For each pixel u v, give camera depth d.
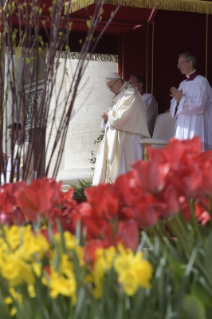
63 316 2.69
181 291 2.66
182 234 3.14
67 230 3.45
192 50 19.70
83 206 3.29
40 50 6.28
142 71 20.55
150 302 2.64
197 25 19.64
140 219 2.94
